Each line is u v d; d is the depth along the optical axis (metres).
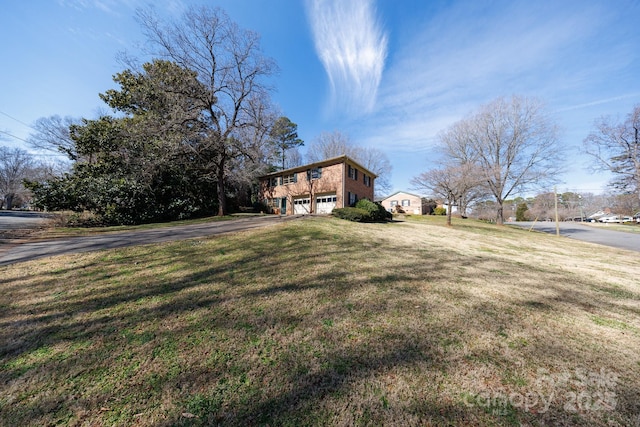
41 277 4.08
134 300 3.23
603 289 4.15
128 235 8.27
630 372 1.98
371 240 7.69
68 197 12.36
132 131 14.81
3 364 2.00
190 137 15.60
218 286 3.70
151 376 1.87
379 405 1.62
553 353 2.22
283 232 8.09
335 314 2.89
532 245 10.09
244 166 19.98
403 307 3.11
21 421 1.51
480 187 20.91
